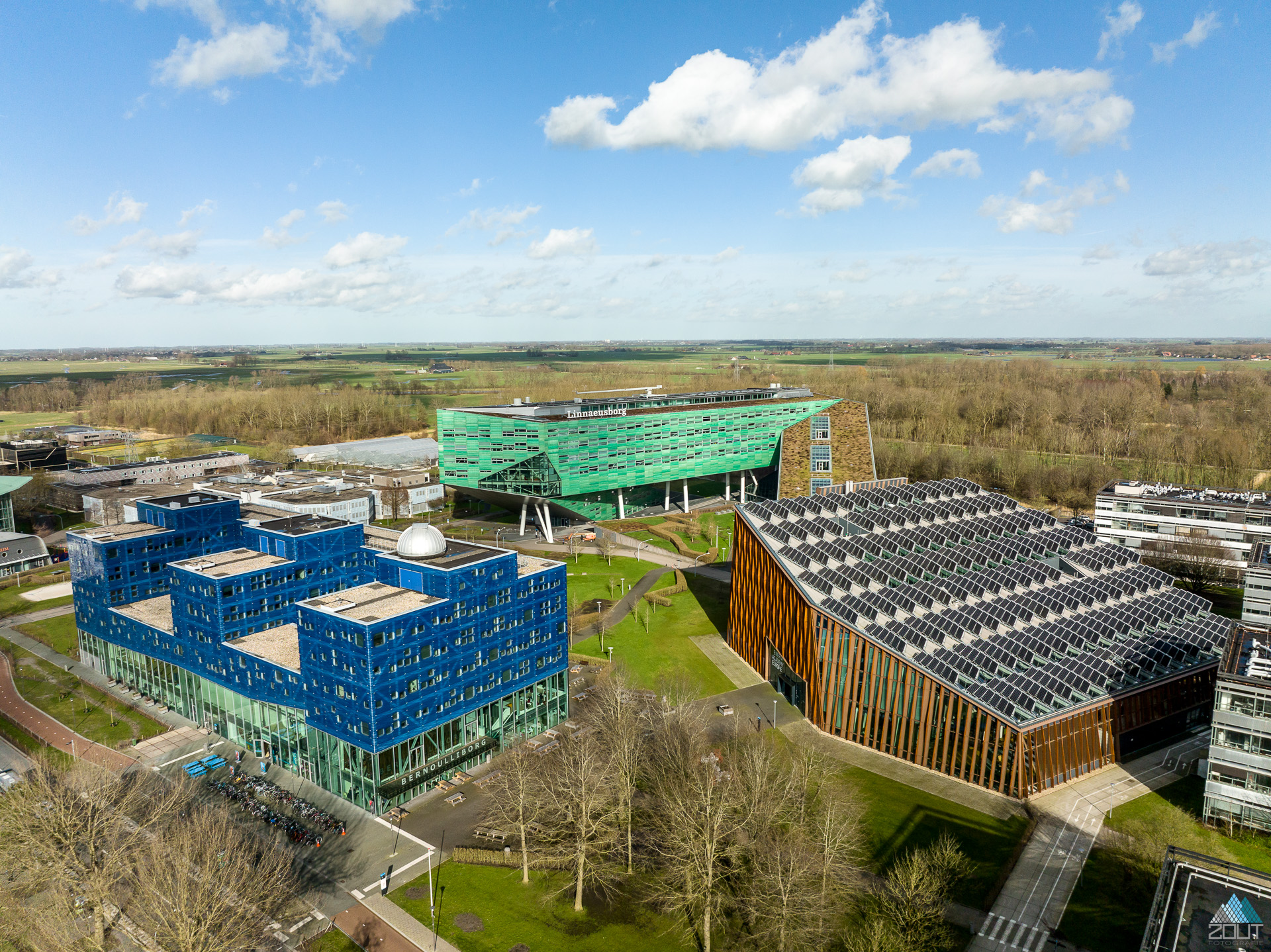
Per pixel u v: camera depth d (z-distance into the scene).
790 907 60.62
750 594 121.44
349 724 83.38
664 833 75.31
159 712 107.31
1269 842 75.94
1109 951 62.56
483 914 67.50
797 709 106.38
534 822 77.12
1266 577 104.69
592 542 191.00
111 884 66.19
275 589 105.50
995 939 63.84
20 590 156.38
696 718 94.38
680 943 64.56
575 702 109.25
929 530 124.25
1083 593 111.00
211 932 60.41
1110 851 74.44
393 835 79.06
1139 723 94.81
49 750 95.50
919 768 91.12
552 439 186.62
